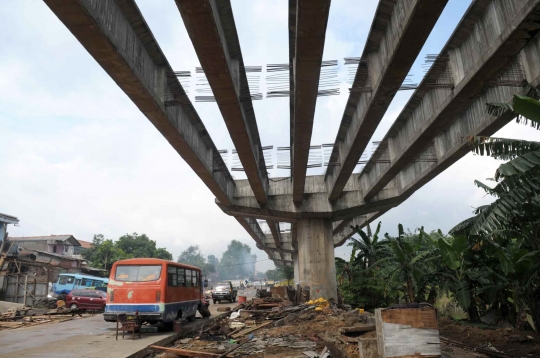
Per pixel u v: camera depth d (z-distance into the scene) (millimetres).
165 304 13211
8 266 27984
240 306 22219
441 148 16266
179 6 7711
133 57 9836
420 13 7965
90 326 15633
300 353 9602
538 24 8180
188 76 12211
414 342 6160
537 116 7566
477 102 13102
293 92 12156
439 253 17938
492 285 14664
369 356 6684
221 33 9438
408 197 23688
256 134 16172
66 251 49312
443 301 20734
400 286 20656
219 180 20906
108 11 8438
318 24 8203
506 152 8641
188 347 11398
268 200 25375
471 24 10305
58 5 7215
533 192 8164
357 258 24875
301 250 24984
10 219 30875
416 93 13523
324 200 25062
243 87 12375
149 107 11586
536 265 11328
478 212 11914
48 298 26031
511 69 10695
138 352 9828
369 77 11570
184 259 143375
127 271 13531
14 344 10961
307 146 14883
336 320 14000
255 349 10438
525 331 12961
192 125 15422
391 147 17594
